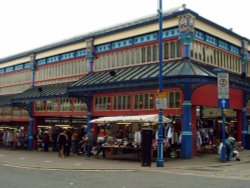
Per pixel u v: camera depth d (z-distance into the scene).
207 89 24.22
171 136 22.47
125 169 16.84
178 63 23.55
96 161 21.12
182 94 22.64
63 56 33.91
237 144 27.06
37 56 37.12
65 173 15.51
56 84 34.28
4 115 40.81
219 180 13.07
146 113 24.45
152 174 15.03
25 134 35.12
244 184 12.07
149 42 26.22
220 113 30.39
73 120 36.00
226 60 28.48
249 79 30.58
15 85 40.72
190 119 22.33
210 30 26.36
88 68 30.86
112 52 28.89
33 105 35.50
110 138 23.89
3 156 25.11
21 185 11.96
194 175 14.61
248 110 30.80
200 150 23.92
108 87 25.53
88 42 30.61
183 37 23.86
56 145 31.02
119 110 26.27
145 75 23.75
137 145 21.47
